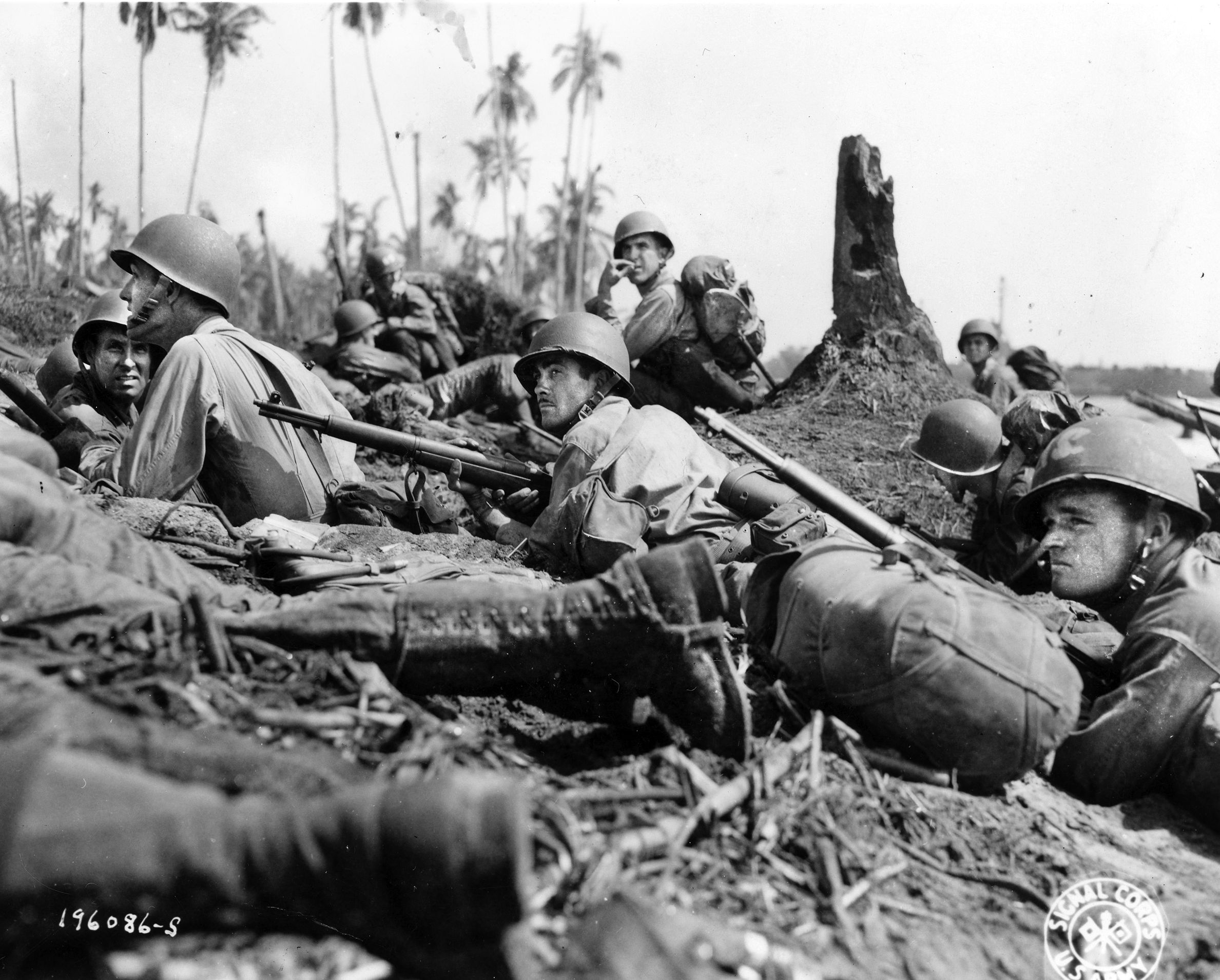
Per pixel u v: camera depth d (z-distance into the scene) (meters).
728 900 2.44
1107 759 3.46
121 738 2.16
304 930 2.10
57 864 1.92
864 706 3.21
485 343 13.70
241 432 4.91
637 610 2.90
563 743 3.11
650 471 4.84
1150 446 3.86
